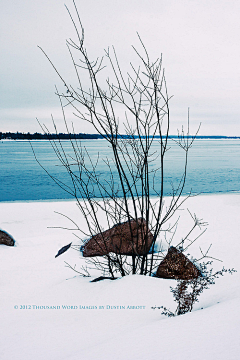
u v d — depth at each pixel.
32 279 3.87
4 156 49.50
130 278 3.06
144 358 1.44
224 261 3.91
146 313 2.33
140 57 2.79
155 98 2.87
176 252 3.49
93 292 2.95
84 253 4.79
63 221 7.19
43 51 2.51
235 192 13.28
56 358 1.73
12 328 2.32
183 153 55.31
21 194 15.47
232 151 65.00
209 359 1.36
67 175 23.47
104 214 7.34
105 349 1.60
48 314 2.55
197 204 8.77
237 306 2.00
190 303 2.38
